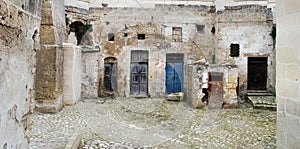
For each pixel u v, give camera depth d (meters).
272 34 12.33
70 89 10.01
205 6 13.03
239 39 12.62
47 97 8.88
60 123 7.42
